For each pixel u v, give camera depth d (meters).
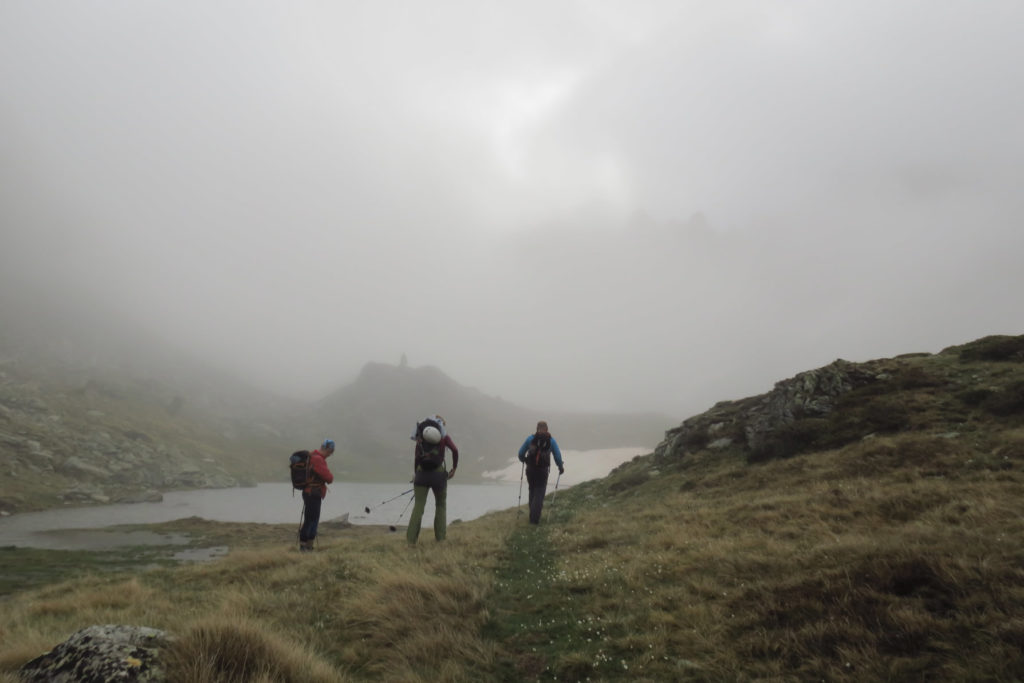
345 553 10.66
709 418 24.34
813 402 19.27
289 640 5.17
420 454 11.45
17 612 7.15
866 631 4.20
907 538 6.18
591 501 20.34
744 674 4.05
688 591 6.14
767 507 10.77
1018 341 18.33
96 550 19.55
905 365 19.98
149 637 4.20
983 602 4.26
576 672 4.54
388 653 5.08
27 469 63.03
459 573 7.62
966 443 12.29
